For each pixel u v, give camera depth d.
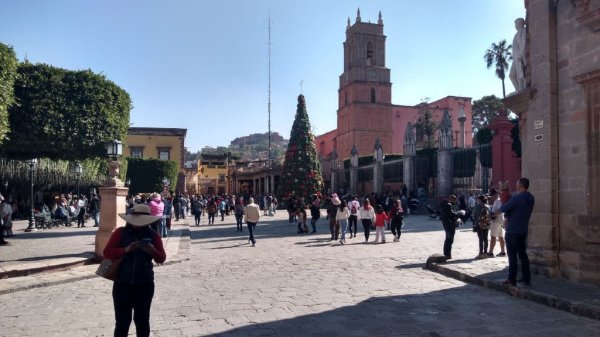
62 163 34.75
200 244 16.78
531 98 9.31
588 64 8.20
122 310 4.53
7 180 32.72
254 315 6.70
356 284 8.88
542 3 9.13
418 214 31.48
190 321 6.43
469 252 12.68
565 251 8.55
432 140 56.72
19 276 9.88
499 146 21.89
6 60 17.58
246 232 22.00
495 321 6.29
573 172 8.46
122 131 27.98
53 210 25.84
